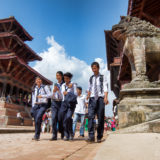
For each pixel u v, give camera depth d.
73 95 4.47
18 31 30.75
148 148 1.89
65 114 4.51
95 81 3.89
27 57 32.94
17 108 24.19
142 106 4.68
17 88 27.19
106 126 16.52
